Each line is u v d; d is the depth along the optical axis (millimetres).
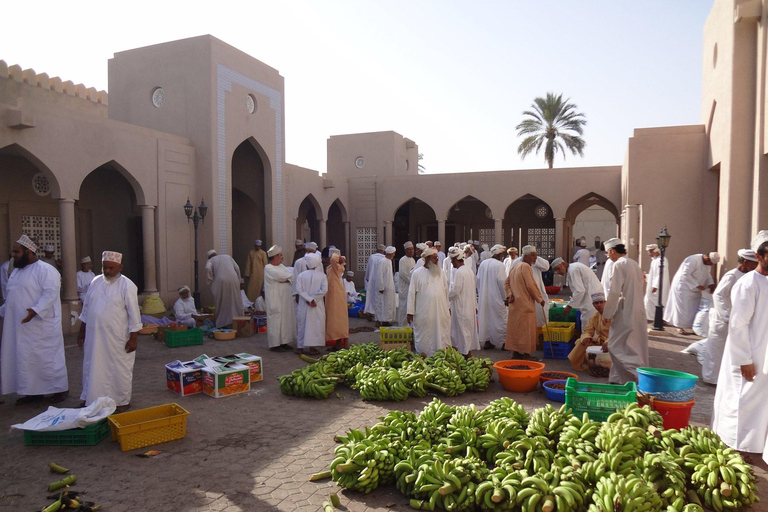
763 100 8562
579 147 31875
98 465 4180
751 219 9031
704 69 12352
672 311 10203
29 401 5922
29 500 3617
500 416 4492
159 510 3469
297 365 7656
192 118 13352
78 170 10367
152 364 7707
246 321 10039
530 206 22906
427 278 7285
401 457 3930
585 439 3893
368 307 11789
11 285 5789
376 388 5863
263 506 3523
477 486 3418
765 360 3990
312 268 8234
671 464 3473
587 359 7125
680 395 4629
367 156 22609
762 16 8570
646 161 13180
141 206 11961
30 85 13406
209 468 4125
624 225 16125
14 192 11758
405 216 24141
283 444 4621
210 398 6016
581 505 3225
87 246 13703
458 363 6520
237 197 16922
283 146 16219
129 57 14109
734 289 4215
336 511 3449
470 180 19297
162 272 12406
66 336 9602
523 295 7578
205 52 13141
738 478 3398
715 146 11438
